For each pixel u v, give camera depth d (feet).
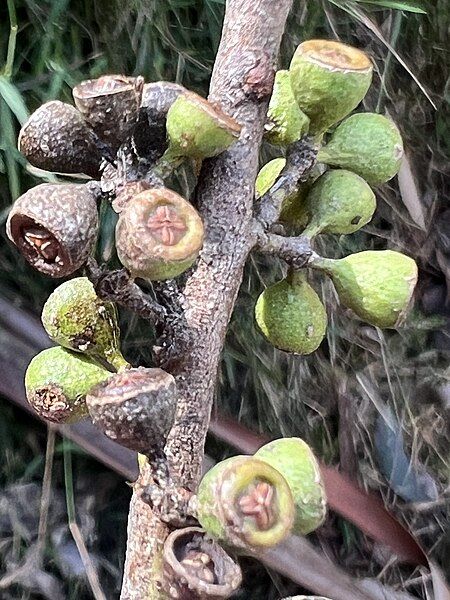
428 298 1.04
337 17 0.89
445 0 0.98
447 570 0.93
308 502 0.33
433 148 1.02
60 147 0.35
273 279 0.84
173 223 0.31
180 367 0.34
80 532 0.75
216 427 0.72
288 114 0.39
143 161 0.36
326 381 0.91
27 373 0.40
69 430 0.67
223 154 0.35
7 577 0.73
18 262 0.74
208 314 0.35
